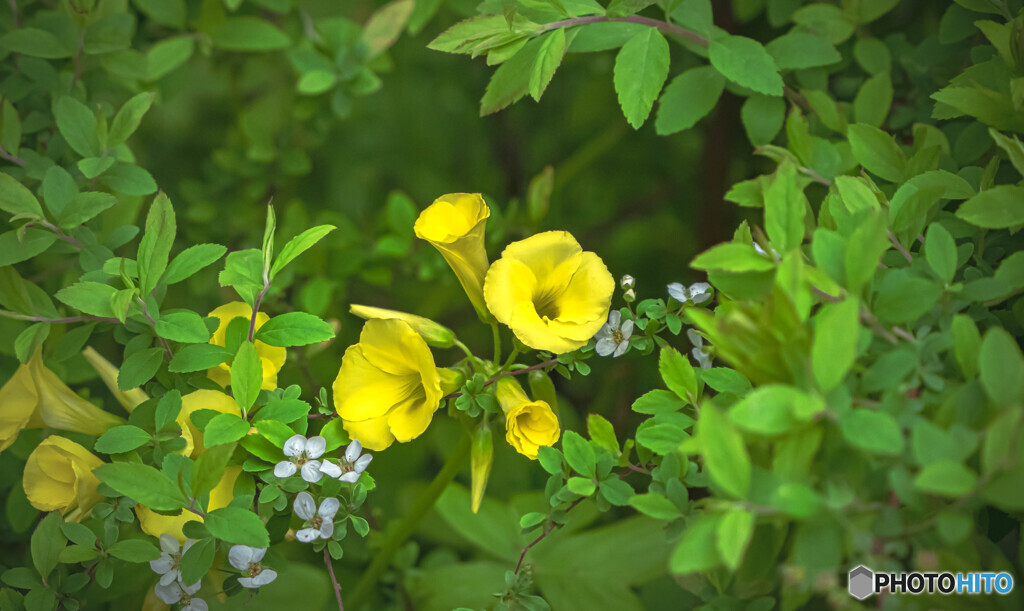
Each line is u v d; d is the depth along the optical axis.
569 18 0.54
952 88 0.53
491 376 0.54
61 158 0.58
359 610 0.58
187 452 0.53
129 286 0.53
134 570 0.55
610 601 0.59
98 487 0.53
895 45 0.60
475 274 0.54
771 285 0.51
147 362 0.53
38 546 0.53
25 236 0.54
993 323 0.52
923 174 0.53
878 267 0.52
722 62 0.55
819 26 0.60
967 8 0.56
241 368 0.52
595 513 0.60
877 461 0.49
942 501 0.49
